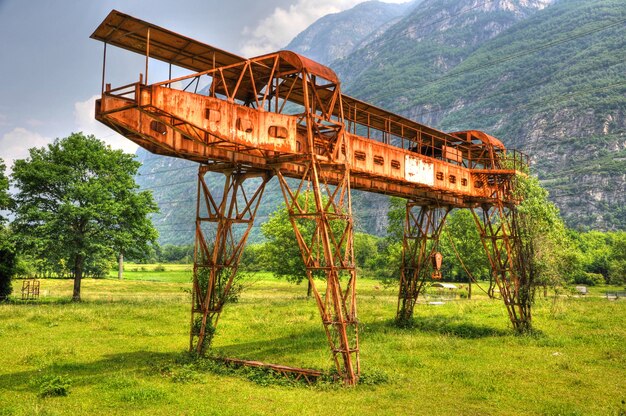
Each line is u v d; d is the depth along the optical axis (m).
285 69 21.48
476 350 24.69
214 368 19.66
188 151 19.62
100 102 17.98
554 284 47.44
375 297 58.19
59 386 16.08
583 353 24.12
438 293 67.75
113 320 32.75
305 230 55.34
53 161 48.66
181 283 81.44
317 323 33.00
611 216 175.88
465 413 15.02
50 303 44.66
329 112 21.02
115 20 17.44
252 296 59.50
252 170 22.22
